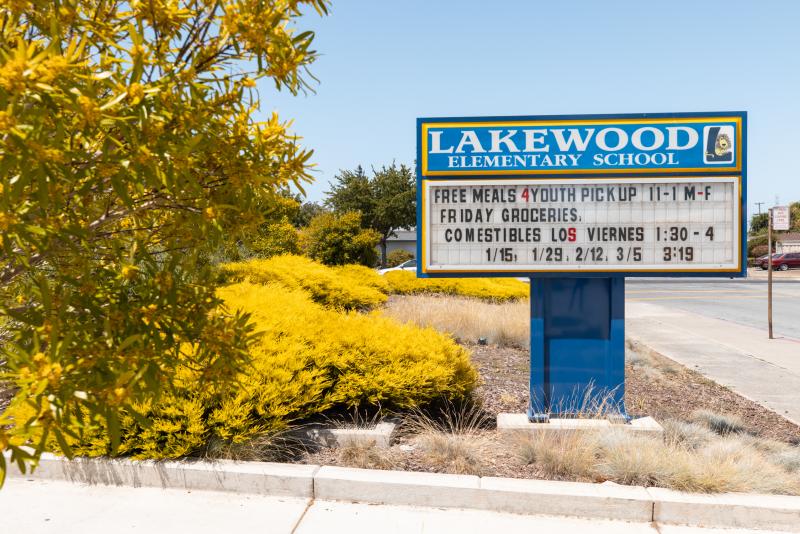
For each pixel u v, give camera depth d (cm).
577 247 618
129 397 211
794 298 2572
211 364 256
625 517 412
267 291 790
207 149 227
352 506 426
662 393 790
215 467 448
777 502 407
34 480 456
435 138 628
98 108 183
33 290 248
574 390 622
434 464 491
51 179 182
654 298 2597
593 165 613
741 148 598
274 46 235
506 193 624
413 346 630
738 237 602
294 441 524
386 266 4775
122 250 247
